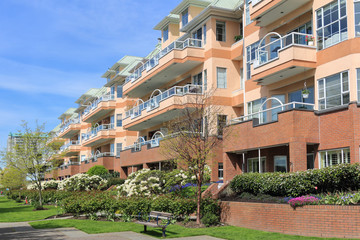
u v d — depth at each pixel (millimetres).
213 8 27734
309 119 17969
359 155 15914
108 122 52625
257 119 20672
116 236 14234
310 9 20000
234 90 28422
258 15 22062
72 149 65125
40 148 34188
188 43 28922
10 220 22047
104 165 47219
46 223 19172
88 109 57000
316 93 19016
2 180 50969
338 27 17953
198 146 16984
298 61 18906
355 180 14539
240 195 18109
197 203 17109
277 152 21469
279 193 16250
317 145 18141
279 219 14461
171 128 21203
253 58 24828
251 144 20625
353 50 17047
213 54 28172
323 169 14750
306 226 13508
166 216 14938
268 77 21281
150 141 32844
